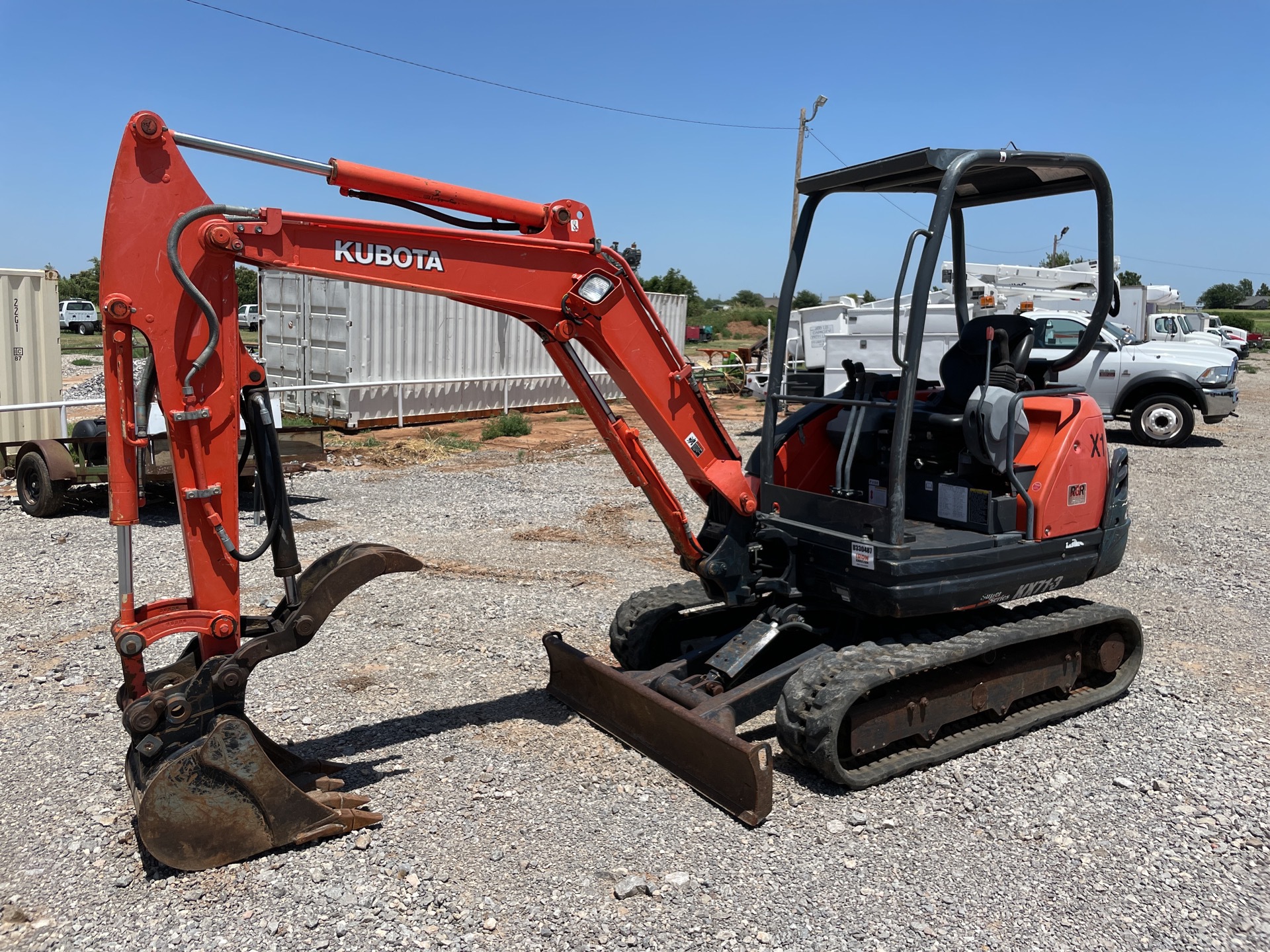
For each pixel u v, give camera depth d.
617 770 4.35
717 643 4.86
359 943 3.11
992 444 4.57
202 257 3.40
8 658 5.62
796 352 17.84
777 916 3.28
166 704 3.43
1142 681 5.60
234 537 3.56
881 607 4.31
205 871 3.49
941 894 3.43
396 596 6.98
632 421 17.30
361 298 14.98
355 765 4.36
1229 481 12.18
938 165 4.11
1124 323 19.64
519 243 4.02
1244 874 3.60
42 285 11.02
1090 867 3.63
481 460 13.20
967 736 4.64
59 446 9.29
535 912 3.28
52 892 3.39
